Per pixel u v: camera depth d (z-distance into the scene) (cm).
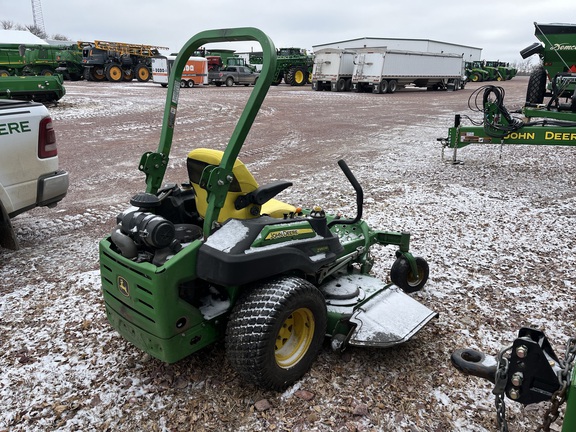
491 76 4966
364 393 296
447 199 719
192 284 288
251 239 276
